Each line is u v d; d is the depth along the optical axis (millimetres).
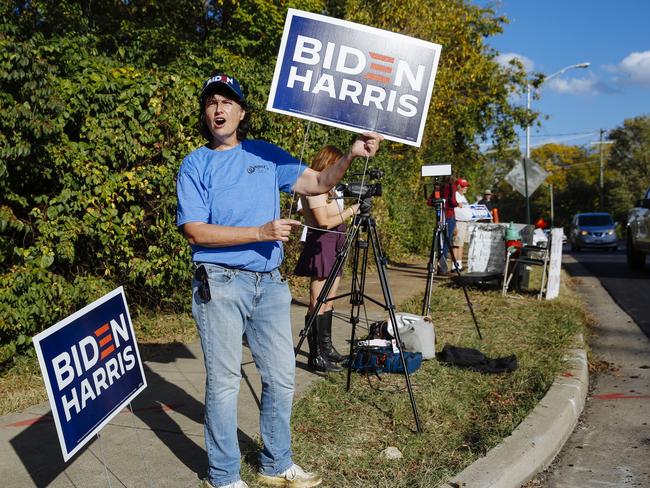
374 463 3594
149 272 6594
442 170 7645
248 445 3717
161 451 3666
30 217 5578
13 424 4133
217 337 3016
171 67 6926
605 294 11328
